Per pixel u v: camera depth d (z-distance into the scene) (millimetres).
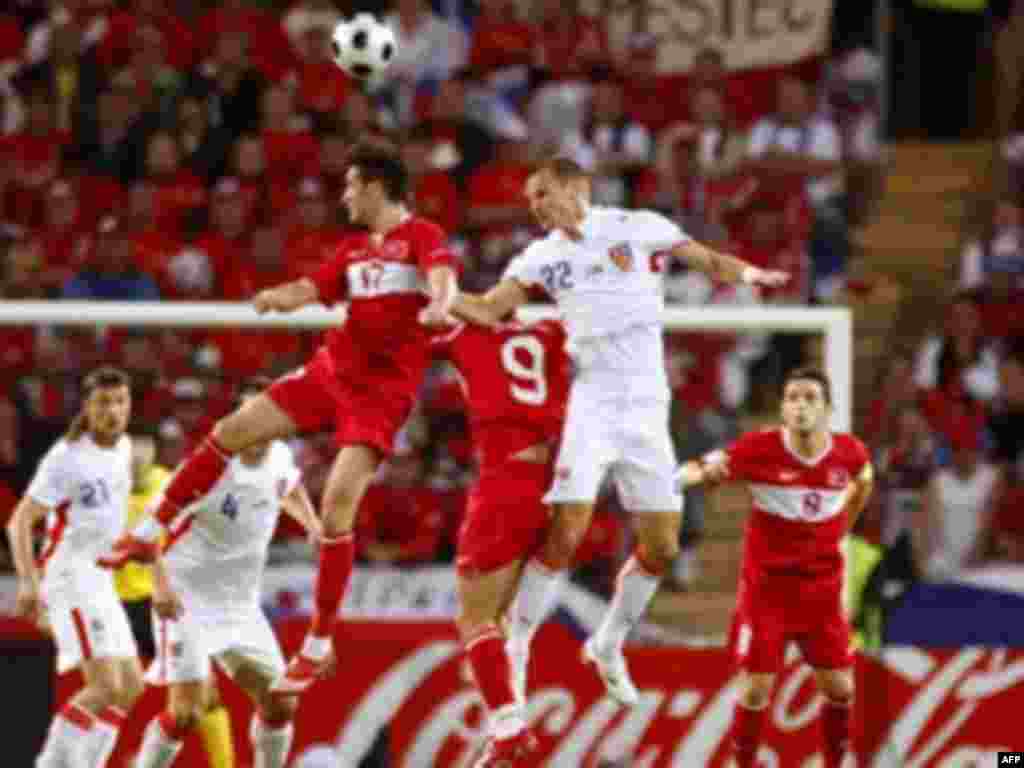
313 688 45625
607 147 66938
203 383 49344
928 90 71500
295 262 62938
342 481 37062
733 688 46094
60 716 42375
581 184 38500
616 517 50469
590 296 38156
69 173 66312
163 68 67562
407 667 45844
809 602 43125
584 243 38312
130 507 45375
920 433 58812
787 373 53438
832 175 66125
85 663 42625
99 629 42656
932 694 46562
